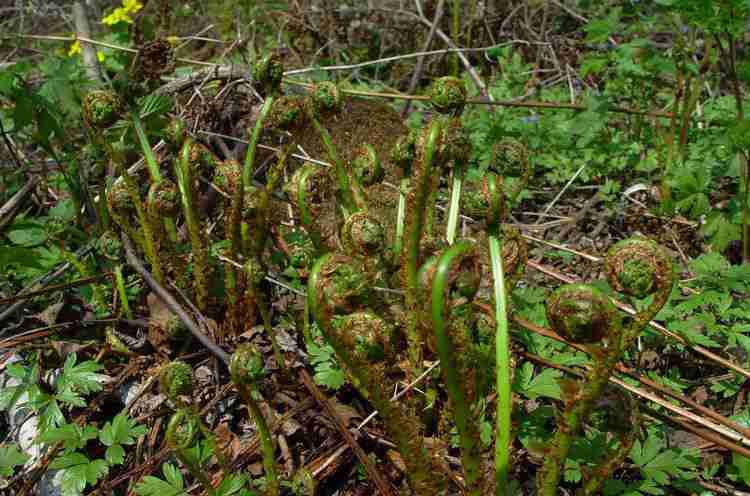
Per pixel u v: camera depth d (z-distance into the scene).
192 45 5.80
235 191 2.12
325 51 5.73
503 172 1.80
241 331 2.39
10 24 6.01
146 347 2.42
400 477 1.95
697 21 2.86
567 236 3.39
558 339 2.17
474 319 1.86
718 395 2.34
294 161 3.25
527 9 5.80
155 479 1.88
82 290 2.62
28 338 2.34
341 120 3.39
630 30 4.05
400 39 5.73
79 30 4.00
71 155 3.02
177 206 2.15
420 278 1.35
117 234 2.75
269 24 5.83
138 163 3.07
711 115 3.84
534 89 4.84
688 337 2.27
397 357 2.13
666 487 1.98
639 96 4.09
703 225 3.06
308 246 2.18
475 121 4.19
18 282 2.87
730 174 3.06
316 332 2.34
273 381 2.21
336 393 2.18
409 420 1.51
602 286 2.58
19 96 2.87
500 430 1.45
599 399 1.48
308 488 1.69
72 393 2.16
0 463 2.05
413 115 4.27
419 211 1.69
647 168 3.57
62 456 1.97
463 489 1.75
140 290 2.55
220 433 2.08
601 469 1.57
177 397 1.64
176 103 3.36
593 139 3.91
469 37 5.25
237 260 2.29
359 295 1.36
